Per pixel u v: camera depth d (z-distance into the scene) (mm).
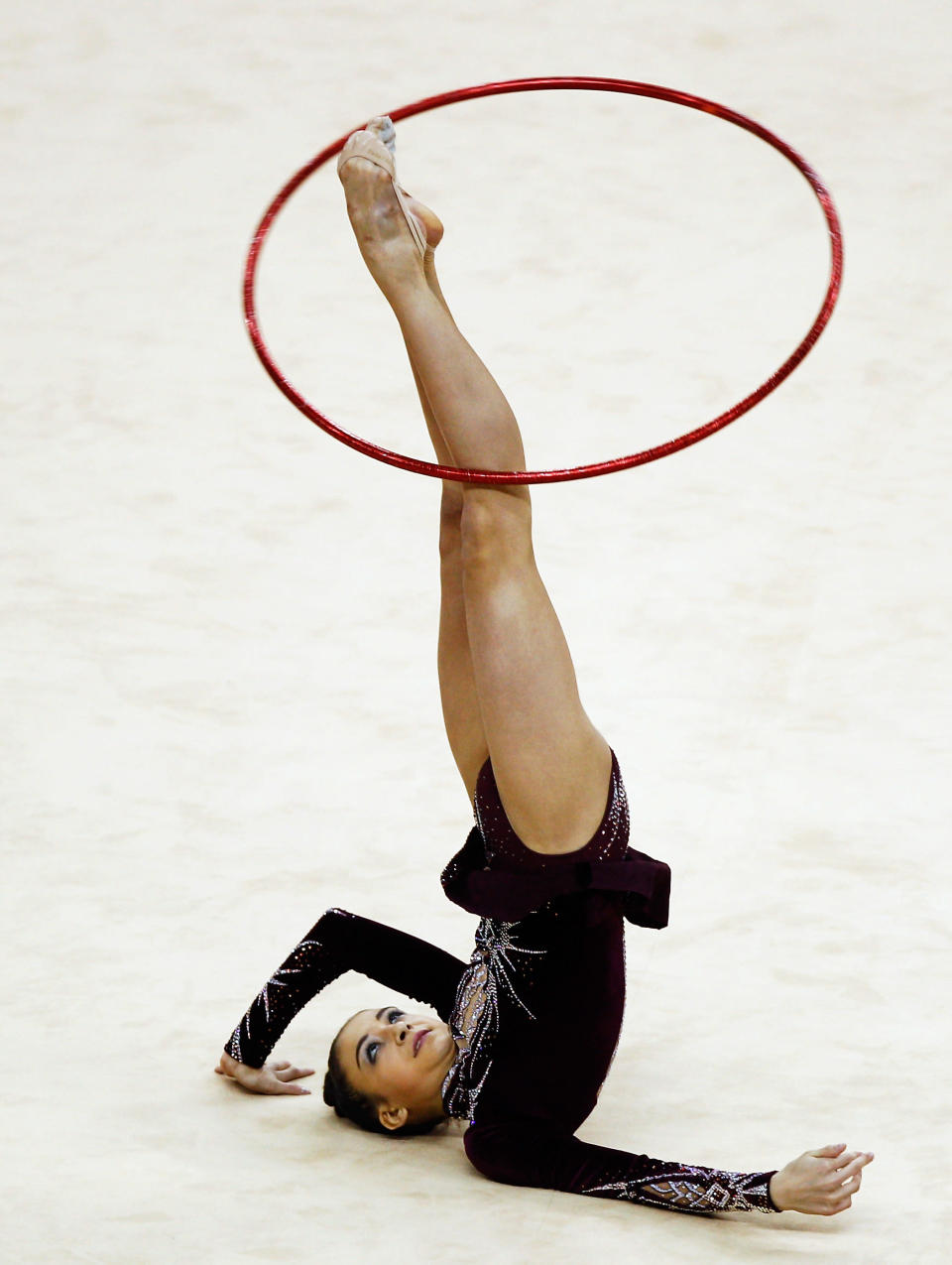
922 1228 12758
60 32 45469
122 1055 15672
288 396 13156
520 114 41656
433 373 13117
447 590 14891
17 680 23422
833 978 16672
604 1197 13289
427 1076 14211
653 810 20203
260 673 23812
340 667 24016
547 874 13773
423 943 15336
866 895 18203
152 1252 12344
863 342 32500
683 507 28062
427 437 30891
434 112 41906
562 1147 13414
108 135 41469
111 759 21562
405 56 44000
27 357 33469
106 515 28344
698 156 39594
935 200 37094
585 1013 13875
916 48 42781
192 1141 14242
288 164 40281
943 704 22359
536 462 29359
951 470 28641
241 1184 13492
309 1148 14234
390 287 13172
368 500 29000
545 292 34969
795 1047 15578
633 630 24625
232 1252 12352
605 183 38812
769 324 33344
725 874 18766
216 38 45062
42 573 26391
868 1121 14367
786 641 24109
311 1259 12266
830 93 41188
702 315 33844
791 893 18312
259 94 42844
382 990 17500
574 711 13453
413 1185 13555
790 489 28391
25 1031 16000
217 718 22609
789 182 38250
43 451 30359
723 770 21062
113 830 19938
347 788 20984
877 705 22406
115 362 33344
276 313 35125
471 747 14891
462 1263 12211
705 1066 15336
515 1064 13797
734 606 25125
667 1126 14391
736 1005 16312
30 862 19203
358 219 13102
